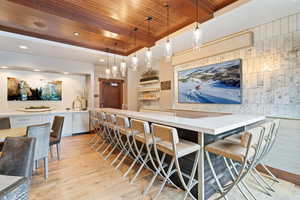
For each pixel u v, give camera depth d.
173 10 2.30
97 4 2.16
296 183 2.13
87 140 4.36
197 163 1.75
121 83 6.45
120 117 2.54
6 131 2.47
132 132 2.26
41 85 4.79
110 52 4.06
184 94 4.14
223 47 3.16
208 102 3.54
